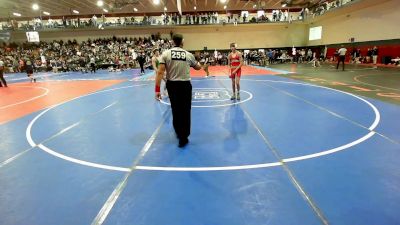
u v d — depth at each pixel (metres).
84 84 15.73
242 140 5.08
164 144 4.99
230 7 36.00
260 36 36.97
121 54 31.31
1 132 6.11
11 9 32.75
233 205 3.00
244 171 3.79
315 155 4.28
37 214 2.93
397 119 6.21
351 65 24.33
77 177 3.76
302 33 37.31
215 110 7.65
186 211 2.91
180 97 4.70
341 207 2.90
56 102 9.83
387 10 22.67
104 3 31.00
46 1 28.80
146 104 8.86
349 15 27.81
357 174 3.62
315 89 11.12
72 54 32.59
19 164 4.27
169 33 36.69
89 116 7.37
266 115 6.91
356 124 5.90
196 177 3.66
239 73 9.02
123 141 5.20
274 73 19.30
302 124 6.02
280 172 3.73
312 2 32.72
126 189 3.39
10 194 3.36
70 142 5.25
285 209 2.90
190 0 30.66
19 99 10.84
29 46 35.34
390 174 3.60
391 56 22.64
